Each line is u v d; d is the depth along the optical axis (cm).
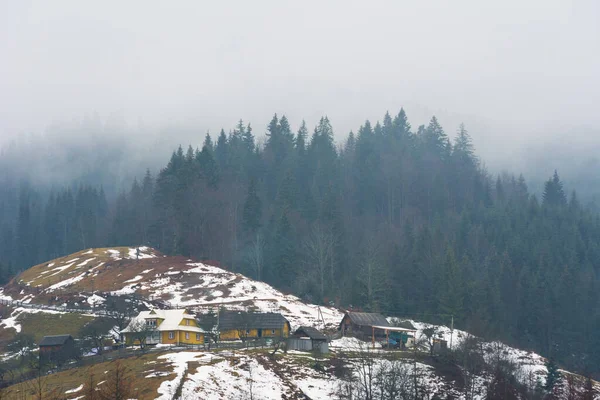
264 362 8125
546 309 12412
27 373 8056
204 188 15625
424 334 10144
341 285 13588
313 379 7825
